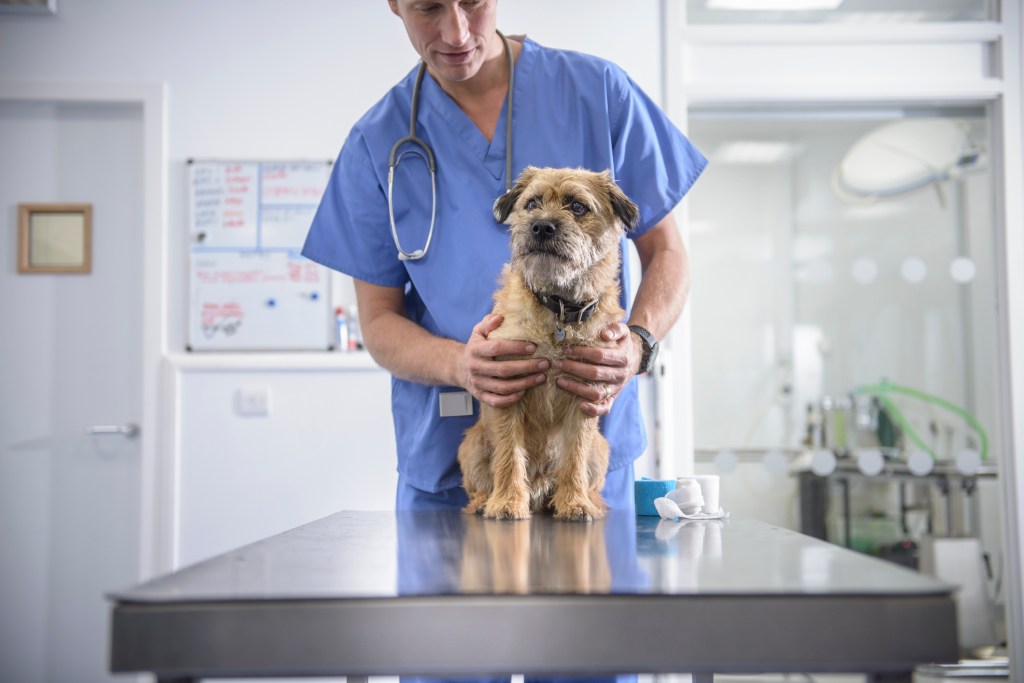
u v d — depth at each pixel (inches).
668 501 52.6
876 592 26.5
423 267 58.7
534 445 51.7
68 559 120.0
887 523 128.1
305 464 117.1
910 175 129.1
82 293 122.3
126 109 122.6
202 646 25.5
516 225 51.0
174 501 115.6
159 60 120.0
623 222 53.0
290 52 120.8
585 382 48.4
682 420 119.5
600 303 49.9
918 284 129.6
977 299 128.3
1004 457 121.7
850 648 26.2
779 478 128.4
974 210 128.3
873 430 129.2
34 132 122.3
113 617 25.5
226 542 116.0
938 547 124.8
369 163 61.9
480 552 35.3
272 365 117.0
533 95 60.2
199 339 119.0
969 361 128.3
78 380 121.5
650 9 120.8
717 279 129.3
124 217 122.6
